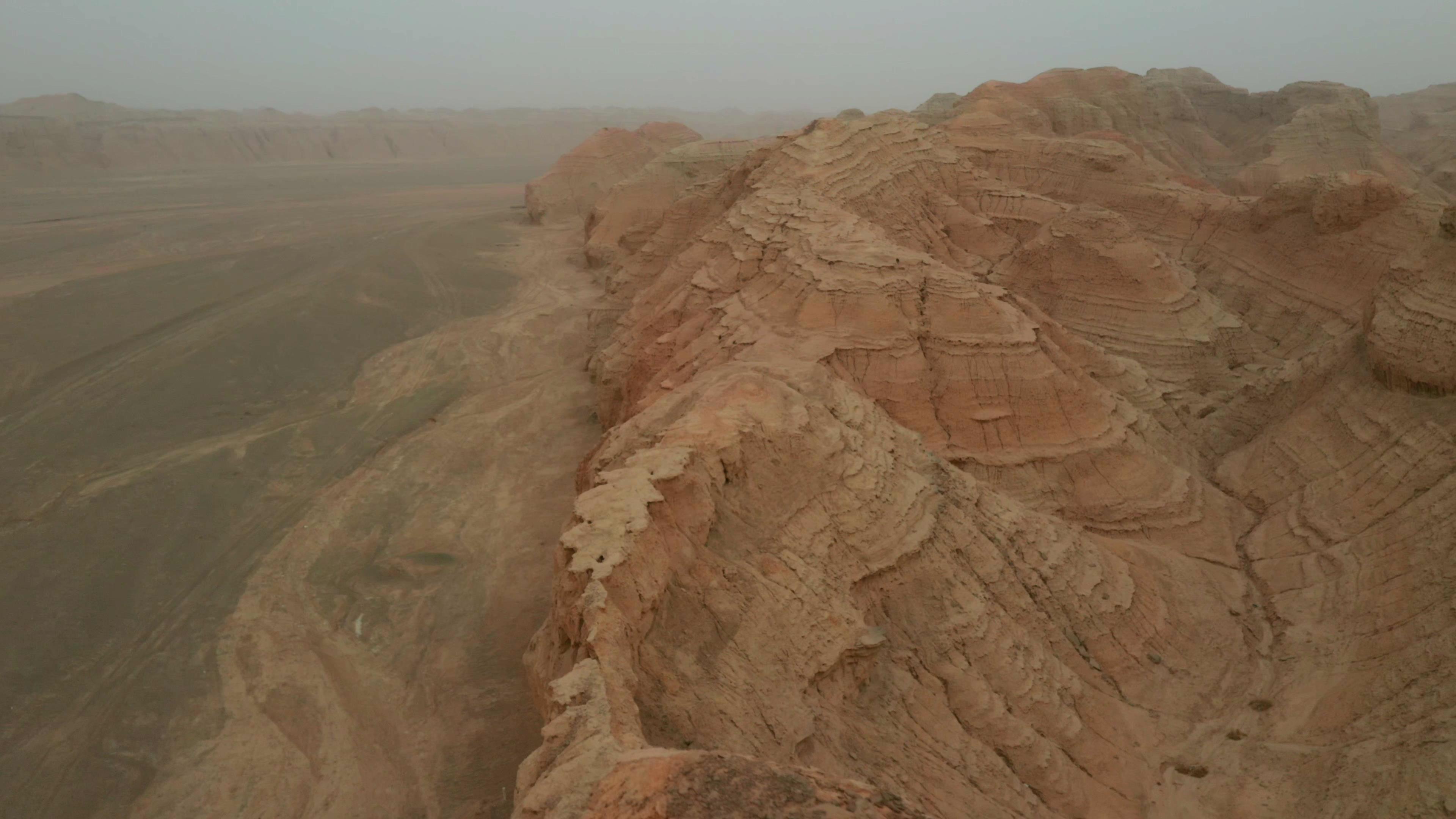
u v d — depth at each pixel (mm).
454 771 18797
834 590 16844
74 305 53312
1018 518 21453
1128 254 39812
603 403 36750
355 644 23359
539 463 34344
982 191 50219
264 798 18266
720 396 19578
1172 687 19734
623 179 90125
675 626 14945
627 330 40312
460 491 32156
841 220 34531
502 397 41344
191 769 19078
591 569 13883
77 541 28547
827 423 20078
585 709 11367
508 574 26406
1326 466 25375
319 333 48875
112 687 21844
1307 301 39562
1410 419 23625
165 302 54344
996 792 15633
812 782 9219
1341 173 40188
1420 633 18266
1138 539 25328
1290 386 30562
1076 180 53469
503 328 51188
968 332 28125
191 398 40344
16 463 33875
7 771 19141
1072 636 19828
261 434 37062
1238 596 23328
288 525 29797
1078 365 30938
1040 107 77312
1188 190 49875
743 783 9117
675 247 51938
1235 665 20703
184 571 27109
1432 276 24750
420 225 83062
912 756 15500
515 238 77812
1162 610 21625
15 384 41406
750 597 15836
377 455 35250
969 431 27031
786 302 30078
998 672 17859
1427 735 15656
